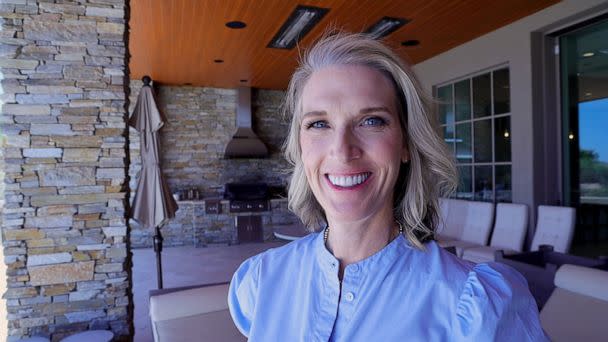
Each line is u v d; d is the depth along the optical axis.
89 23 2.43
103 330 2.31
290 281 0.77
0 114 2.31
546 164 4.09
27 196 2.34
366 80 0.67
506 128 4.46
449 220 4.71
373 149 0.66
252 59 5.33
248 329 0.85
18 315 2.33
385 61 0.68
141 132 3.18
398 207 0.76
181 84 6.97
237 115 7.20
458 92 5.18
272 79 6.59
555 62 4.10
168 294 1.67
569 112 4.04
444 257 0.67
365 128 0.67
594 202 3.81
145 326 3.34
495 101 4.59
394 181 0.68
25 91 2.34
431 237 0.73
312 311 0.69
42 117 2.36
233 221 6.96
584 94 3.88
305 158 0.72
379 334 0.61
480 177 4.85
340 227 0.71
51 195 2.37
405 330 0.60
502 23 4.20
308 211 0.93
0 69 2.30
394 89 0.70
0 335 3.05
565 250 3.43
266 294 0.78
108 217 2.46
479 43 4.64
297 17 3.85
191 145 7.11
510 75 4.27
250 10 3.67
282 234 4.09
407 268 0.65
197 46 4.75
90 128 2.43
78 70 2.41
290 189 0.93
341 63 0.69
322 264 0.72
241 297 0.86
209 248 6.58
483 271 0.64
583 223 3.93
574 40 3.96
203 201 6.77
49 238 2.37
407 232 0.71
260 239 7.07
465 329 0.57
